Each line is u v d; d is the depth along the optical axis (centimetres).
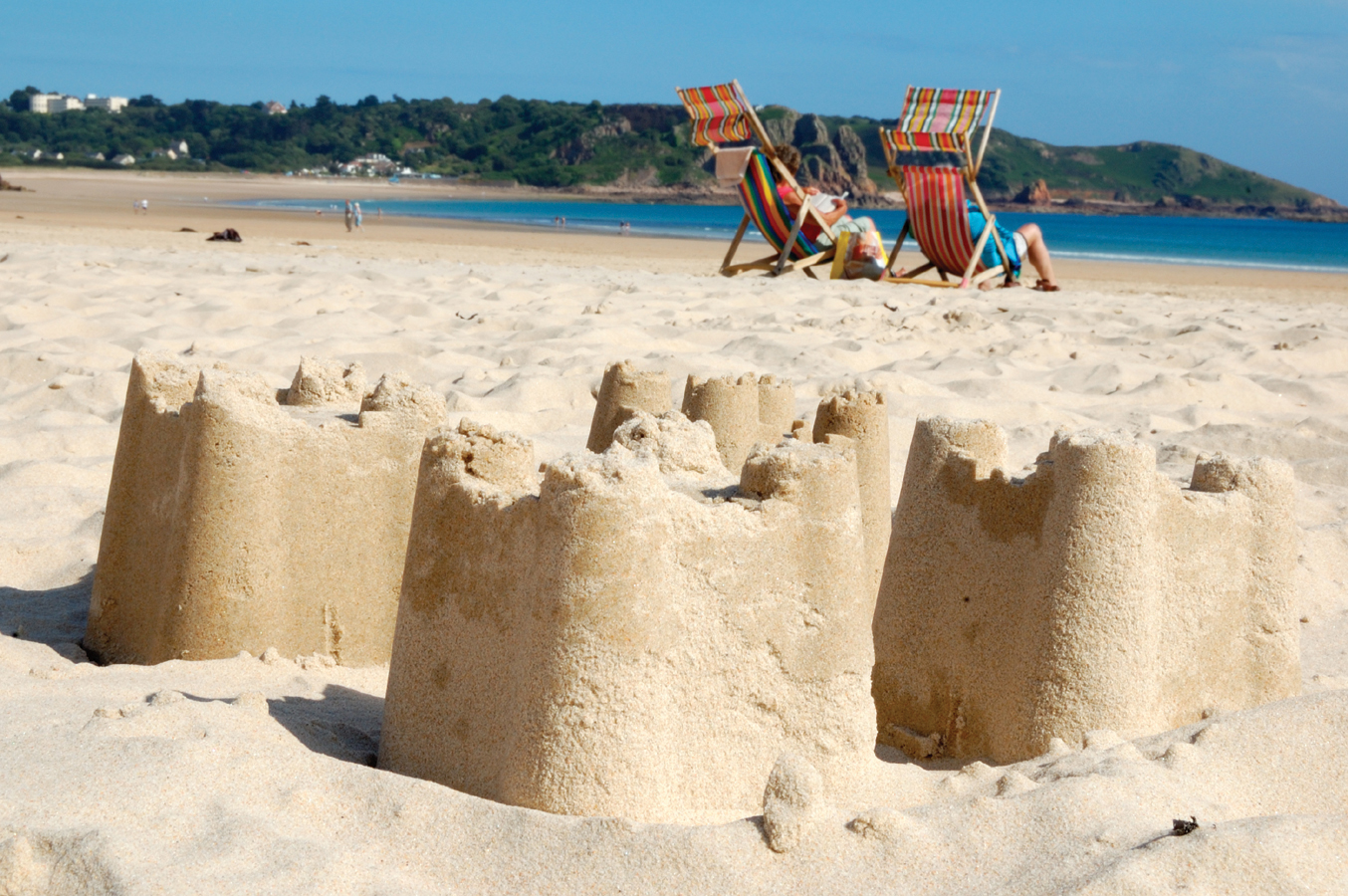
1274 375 1359
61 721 363
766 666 353
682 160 15425
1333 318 1894
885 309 1842
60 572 624
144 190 8981
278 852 293
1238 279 2948
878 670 443
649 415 414
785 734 356
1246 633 437
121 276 1828
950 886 288
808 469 358
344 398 537
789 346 1383
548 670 327
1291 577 443
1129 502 395
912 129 2161
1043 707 395
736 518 348
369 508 479
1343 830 301
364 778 331
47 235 2727
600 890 290
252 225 4047
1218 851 288
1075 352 1471
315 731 385
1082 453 396
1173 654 418
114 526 514
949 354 1442
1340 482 947
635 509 326
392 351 1306
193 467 457
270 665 451
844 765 361
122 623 508
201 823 304
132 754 326
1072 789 317
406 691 372
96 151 16375
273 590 466
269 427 462
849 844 299
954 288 2173
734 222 7656
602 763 324
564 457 335
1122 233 7462
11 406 1043
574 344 1370
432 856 304
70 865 283
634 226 6250
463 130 18012
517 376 1177
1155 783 331
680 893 288
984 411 1108
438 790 324
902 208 14350
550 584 328
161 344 1291
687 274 2498
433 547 370
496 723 349
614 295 1897
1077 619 393
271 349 1258
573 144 16038
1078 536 394
